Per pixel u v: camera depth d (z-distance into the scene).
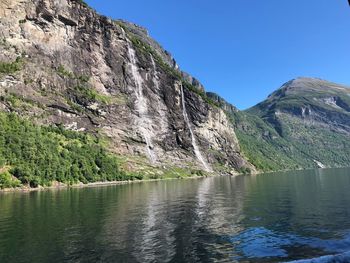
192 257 27.52
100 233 35.72
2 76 136.25
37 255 28.09
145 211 50.09
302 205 53.66
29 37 153.12
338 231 34.97
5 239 33.22
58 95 152.38
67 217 44.91
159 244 31.27
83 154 132.00
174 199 65.94
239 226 38.72
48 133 134.12
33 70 148.50
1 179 90.19
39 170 101.75
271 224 39.47
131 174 142.75
